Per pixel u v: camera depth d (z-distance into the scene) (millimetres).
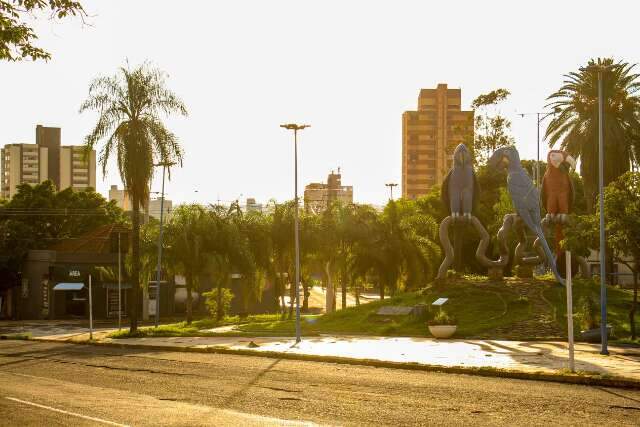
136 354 30359
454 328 34438
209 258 52156
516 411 14695
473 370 21422
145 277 54781
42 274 71750
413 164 189750
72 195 87938
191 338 38625
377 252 55656
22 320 70938
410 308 41000
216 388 18531
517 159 45188
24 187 85750
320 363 25234
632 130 51156
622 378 18625
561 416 14109
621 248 28609
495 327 35531
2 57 15898
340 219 57781
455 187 44406
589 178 51812
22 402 16281
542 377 19906
